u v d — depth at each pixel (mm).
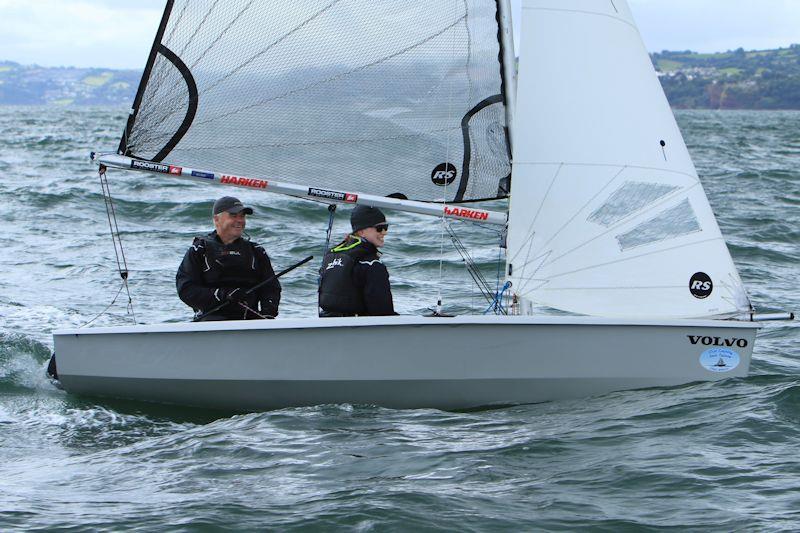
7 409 22297
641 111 22016
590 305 21875
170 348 22109
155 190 67812
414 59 21984
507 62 21953
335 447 18875
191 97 22109
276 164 22453
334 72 22125
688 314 21906
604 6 21984
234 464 18078
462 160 22234
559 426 19891
